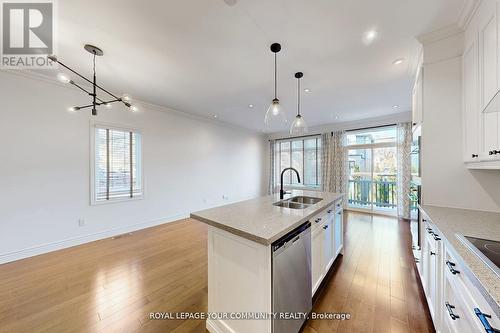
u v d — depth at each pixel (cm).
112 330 158
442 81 193
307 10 167
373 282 221
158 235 370
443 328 131
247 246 135
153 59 242
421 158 206
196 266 257
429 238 164
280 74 281
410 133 466
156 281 224
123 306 185
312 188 641
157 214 434
